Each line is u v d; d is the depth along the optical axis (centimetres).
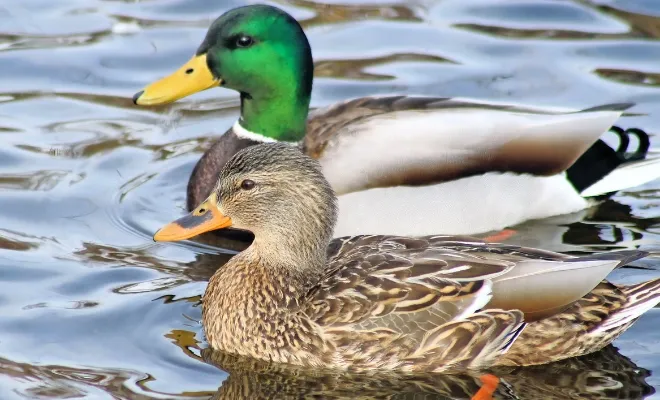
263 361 1249
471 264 1233
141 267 1423
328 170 1503
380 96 1605
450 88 1844
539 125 1566
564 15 2055
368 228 1515
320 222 1284
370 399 1184
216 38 1559
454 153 1531
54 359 1227
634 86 1850
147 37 1986
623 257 1234
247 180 1284
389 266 1241
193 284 1388
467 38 1991
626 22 2028
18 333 1272
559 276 1219
